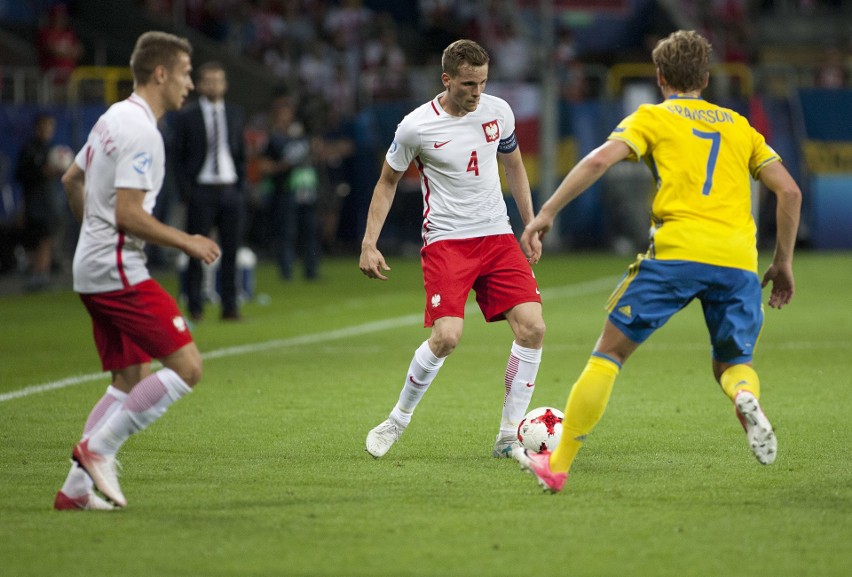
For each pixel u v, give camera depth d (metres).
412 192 87.06
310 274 69.06
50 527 18.89
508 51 97.25
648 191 88.75
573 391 20.31
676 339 44.06
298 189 67.50
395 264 80.25
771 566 16.78
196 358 20.05
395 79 89.44
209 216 47.81
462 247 24.20
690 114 20.31
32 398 31.48
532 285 24.34
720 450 24.72
